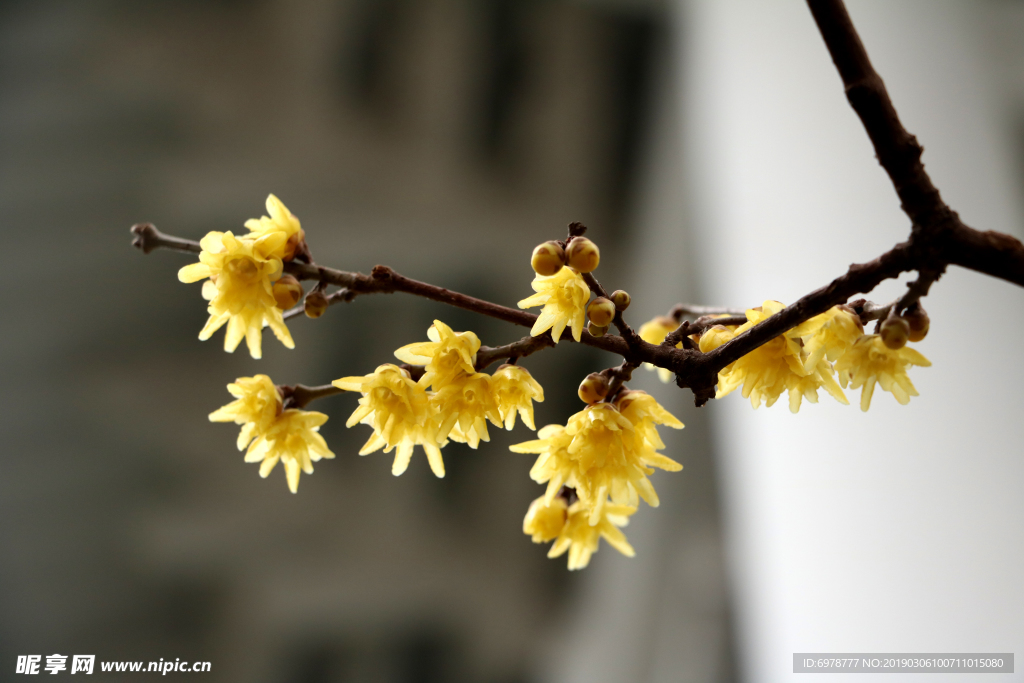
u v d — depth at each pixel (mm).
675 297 2086
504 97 2223
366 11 2080
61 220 1777
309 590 1740
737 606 1728
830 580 1478
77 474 1664
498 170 2195
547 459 744
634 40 2342
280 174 1975
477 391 726
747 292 1804
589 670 1811
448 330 731
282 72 2012
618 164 2322
